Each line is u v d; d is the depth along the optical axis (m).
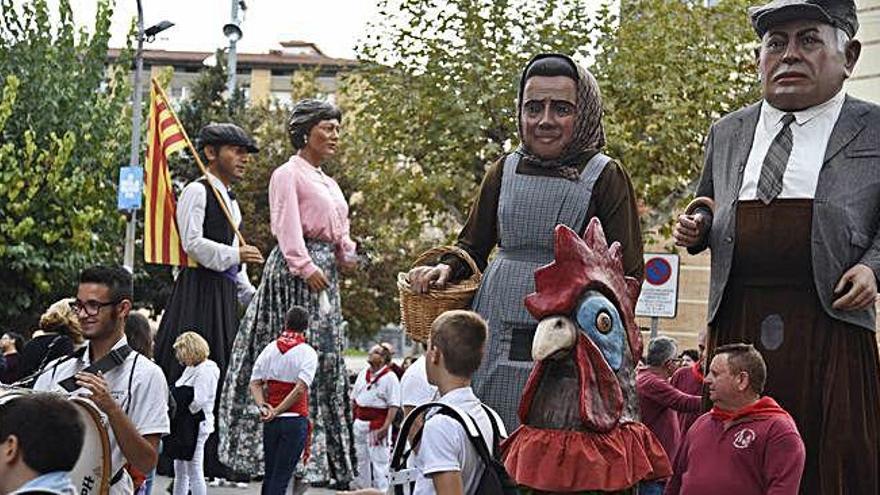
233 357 10.75
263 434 10.62
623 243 6.47
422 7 23.48
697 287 27.34
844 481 6.20
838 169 6.29
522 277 6.46
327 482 10.88
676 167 22.33
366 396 16.31
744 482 6.36
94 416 5.57
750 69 22.84
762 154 6.47
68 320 9.11
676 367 11.73
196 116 34.94
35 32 27.73
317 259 10.48
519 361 6.37
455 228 26.06
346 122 33.94
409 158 24.12
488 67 23.03
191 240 10.76
